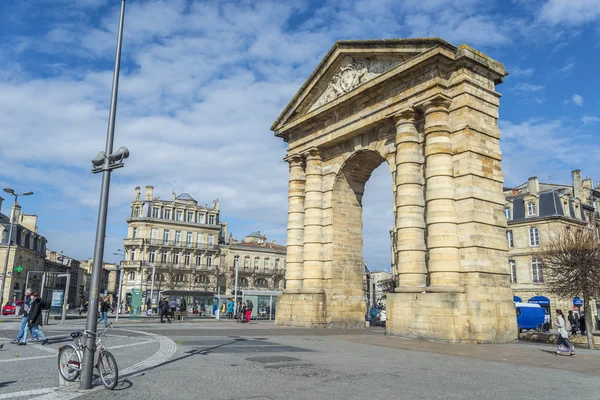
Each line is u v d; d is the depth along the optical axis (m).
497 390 9.49
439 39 22.31
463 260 21.17
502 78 24.38
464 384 10.12
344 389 9.28
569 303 46.12
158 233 81.00
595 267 22.98
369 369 11.97
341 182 30.25
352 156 28.70
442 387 9.74
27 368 11.52
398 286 23.20
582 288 23.02
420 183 23.64
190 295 58.75
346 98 26.98
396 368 12.28
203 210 86.81
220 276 84.81
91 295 9.62
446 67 23.06
